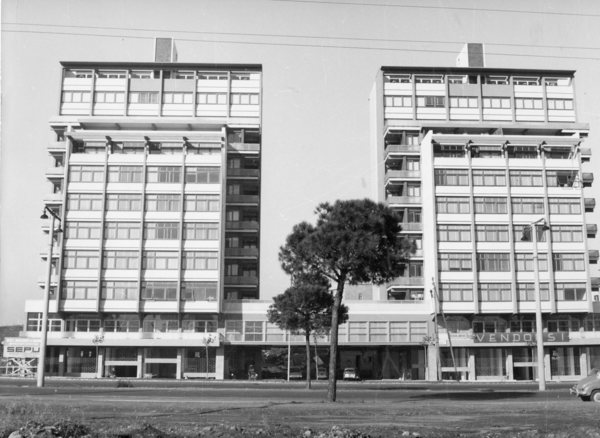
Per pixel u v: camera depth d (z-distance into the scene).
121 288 80.75
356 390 47.81
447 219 84.19
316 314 51.03
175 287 81.31
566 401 33.88
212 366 81.56
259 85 95.62
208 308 80.88
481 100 96.12
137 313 81.12
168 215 82.56
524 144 86.56
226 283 87.00
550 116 96.25
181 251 81.94
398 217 34.69
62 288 80.44
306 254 34.28
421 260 87.81
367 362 85.88
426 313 83.69
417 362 84.56
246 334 82.38
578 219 84.75
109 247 81.44
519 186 85.31
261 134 94.50
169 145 85.50
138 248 81.50
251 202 90.88
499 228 84.31
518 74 97.19
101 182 82.81
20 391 41.09
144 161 83.50
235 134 93.88
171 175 83.75
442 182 85.31
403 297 89.56
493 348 83.75
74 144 85.06
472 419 22.89
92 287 80.62
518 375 83.56
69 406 25.06
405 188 91.56
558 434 18.94
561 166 85.94
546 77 97.31
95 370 80.62
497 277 83.06
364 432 18.42
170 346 80.56
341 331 82.88
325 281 38.47
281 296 51.72
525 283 83.06
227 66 95.31
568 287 83.25
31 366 79.12
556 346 84.12
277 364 87.31
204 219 83.00
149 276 81.25
